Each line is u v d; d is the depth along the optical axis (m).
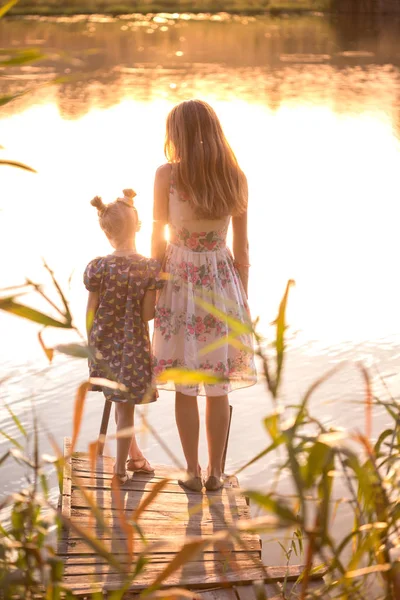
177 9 37.03
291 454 1.19
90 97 16.83
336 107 16.02
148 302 3.15
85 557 2.54
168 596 1.22
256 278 6.95
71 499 2.95
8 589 1.31
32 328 5.89
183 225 3.11
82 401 1.33
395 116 15.05
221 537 1.13
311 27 32.59
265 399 4.82
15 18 33.38
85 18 34.19
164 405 4.86
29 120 14.37
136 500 3.01
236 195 3.10
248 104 16.33
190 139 3.04
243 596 2.37
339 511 3.52
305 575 1.27
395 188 10.05
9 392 4.89
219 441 3.16
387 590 1.33
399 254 7.54
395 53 24.75
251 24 33.53
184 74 20.28
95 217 8.52
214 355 3.11
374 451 1.46
